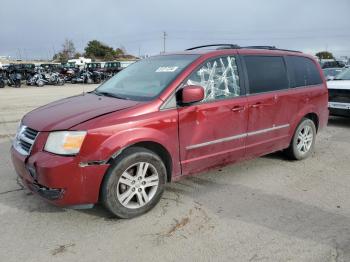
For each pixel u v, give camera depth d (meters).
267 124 5.27
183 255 3.27
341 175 5.41
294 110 5.71
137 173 3.90
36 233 3.63
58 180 3.51
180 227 3.76
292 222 3.89
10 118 10.69
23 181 3.92
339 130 8.82
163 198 4.46
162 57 5.14
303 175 5.38
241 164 5.84
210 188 4.81
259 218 3.97
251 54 5.20
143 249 3.36
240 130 4.88
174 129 4.13
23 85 31.75
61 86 31.08
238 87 4.91
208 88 4.55
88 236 3.58
